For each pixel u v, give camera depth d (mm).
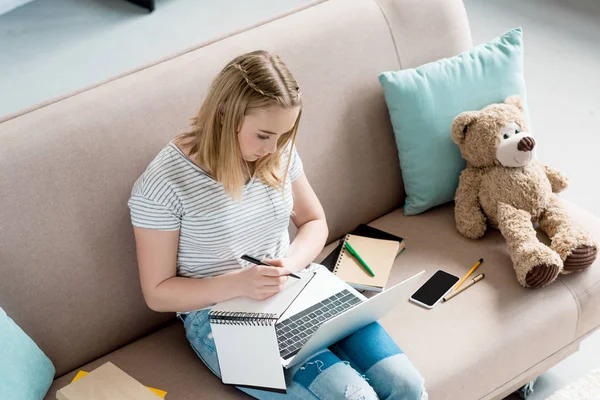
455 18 2256
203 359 1773
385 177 2193
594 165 2947
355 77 2105
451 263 2041
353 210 2160
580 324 2008
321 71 2053
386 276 1971
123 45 3758
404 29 2184
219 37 1996
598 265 2023
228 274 1737
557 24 3756
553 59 3527
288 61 2008
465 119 2068
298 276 1762
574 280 1994
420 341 1840
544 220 2078
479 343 1845
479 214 2102
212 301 1732
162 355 1828
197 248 1758
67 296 1751
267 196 1782
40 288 1715
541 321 1919
